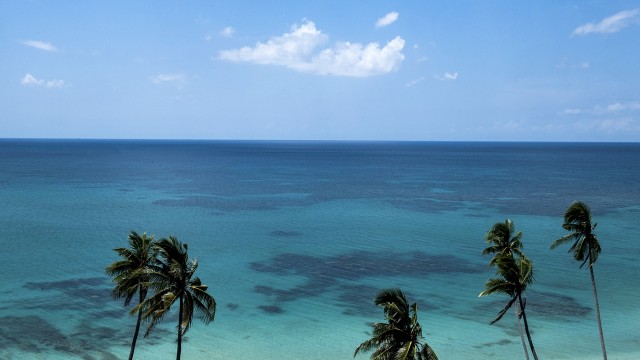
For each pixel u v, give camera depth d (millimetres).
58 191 121250
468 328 42031
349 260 62781
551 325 42625
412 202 111750
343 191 131875
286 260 62531
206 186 139375
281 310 45844
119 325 41438
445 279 55156
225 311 45344
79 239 70562
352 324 42844
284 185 144875
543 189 137625
